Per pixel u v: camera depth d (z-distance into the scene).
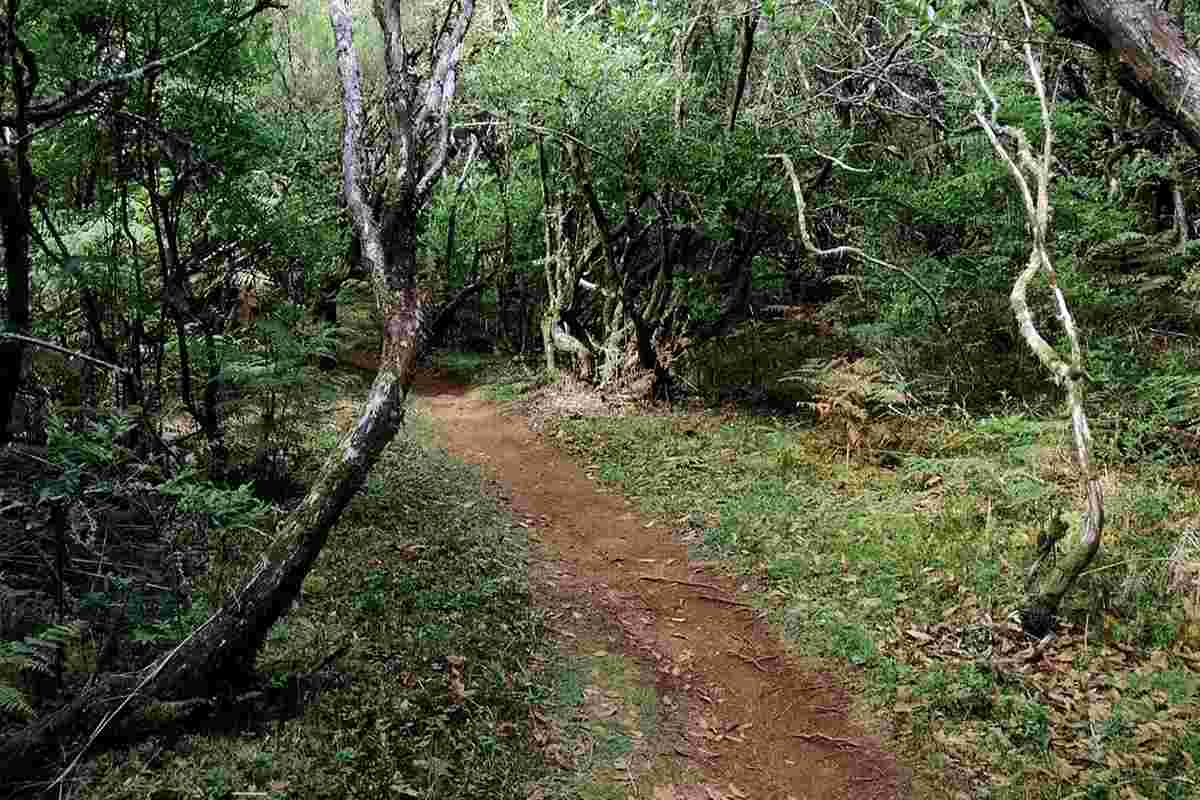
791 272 16.72
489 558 7.64
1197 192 13.74
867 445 9.84
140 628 4.88
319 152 9.84
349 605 6.32
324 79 13.39
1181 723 5.05
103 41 6.23
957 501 8.11
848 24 14.59
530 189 15.65
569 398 13.66
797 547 7.79
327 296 12.68
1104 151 13.66
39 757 4.26
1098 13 2.29
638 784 4.98
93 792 4.13
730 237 12.82
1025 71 13.49
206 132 6.84
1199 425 8.76
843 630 6.45
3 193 4.63
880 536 7.71
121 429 5.32
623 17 11.99
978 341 11.60
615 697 5.81
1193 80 2.15
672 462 10.26
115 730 4.41
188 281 8.03
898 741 5.37
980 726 5.31
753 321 15.53
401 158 6.75
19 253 4.79
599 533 8.72
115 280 6.25
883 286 12.52
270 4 6.36
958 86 12.92
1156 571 6.45
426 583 6.89
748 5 12.25
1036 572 6.38
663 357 13.33
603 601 7.21
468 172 16.27
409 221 6.72
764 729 5.59
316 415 9.48
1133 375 9.63
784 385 12.73
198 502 5.23
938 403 10.80
